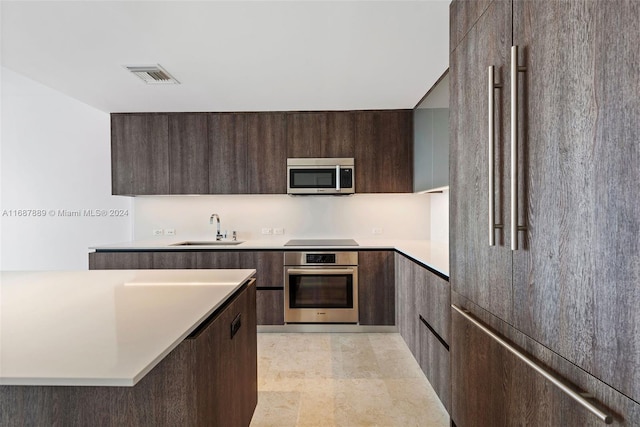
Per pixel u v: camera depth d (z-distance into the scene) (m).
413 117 3.57
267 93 3.11
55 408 1.01
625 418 0.73
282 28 2.02
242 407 1.64
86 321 1.07
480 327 1.33
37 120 4.14
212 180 3.63
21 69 2.59
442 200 3.62
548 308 0.98
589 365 0.83
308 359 2.78
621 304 0.73
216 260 3.39
